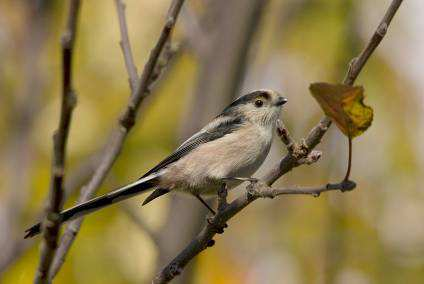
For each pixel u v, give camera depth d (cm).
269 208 1239
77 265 973
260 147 975
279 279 1176
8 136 1067
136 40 1093
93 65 1091
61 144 499
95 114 1079
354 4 1203
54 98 1088
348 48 1198
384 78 1202
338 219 1177
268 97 993
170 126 1109
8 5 1122
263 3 1079
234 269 1168
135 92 654
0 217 961
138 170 1059
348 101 539
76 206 696
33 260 964
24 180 977
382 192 1198
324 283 1128
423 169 1199
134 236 992
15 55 1119
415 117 1205
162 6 1109
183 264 699
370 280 1144
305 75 1221
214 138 958
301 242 1188
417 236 1173
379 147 1205
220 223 684
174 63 1045
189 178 937
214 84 1055
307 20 1226
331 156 1205
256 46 1147
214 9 1098
